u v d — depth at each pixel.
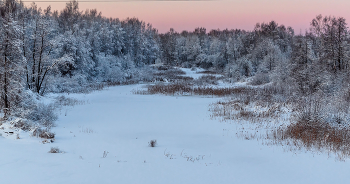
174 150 9.09
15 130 10.45
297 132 10.78
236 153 8.66
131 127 14.09
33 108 14.67
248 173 6.53
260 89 30.61
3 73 13.37
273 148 9.22
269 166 7.16
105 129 13.52
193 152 8.80
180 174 6.29
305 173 6.59
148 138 11.35
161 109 20.75
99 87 38.47
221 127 13.73
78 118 16.98
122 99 27.47
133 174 6.13
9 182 5.11
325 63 29.80
